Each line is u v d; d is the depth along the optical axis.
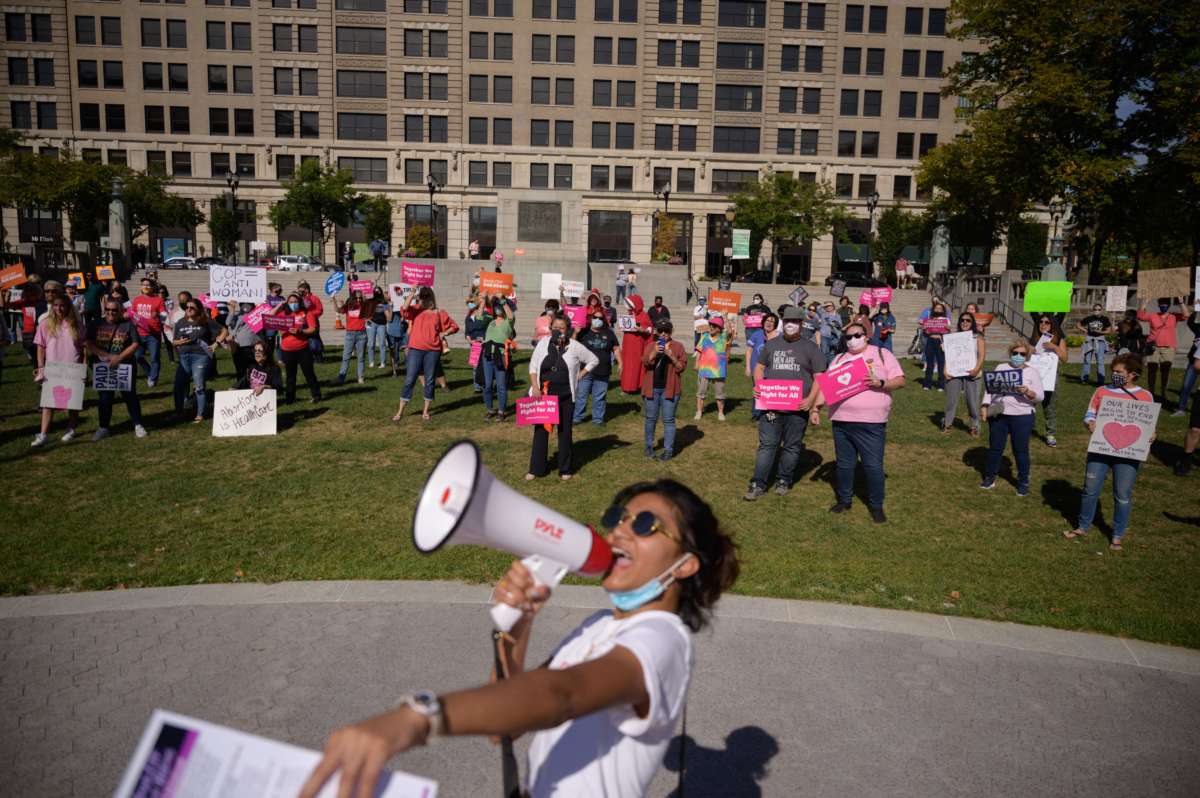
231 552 6.44
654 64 61.00
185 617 5.24
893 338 29.02
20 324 19.69
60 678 4.42
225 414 10.55
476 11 60.19
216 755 1.11
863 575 6.21
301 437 10.66
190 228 59.31
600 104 61.34
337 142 60.91
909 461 10.20
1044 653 4.96
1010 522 7.79
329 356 18.58
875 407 7.64
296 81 60.47
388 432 11.07
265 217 61.44
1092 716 4.24
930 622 5.36
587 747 1.61
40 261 33.91
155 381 14.11
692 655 1.67
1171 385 16.73
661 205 61.97
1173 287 17.34
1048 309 11.38
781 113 61.75
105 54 59.22
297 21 59.69
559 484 8.76
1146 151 30.33
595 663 1.42
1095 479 7.24
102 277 20.36
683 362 9.88
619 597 1.74
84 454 9.52
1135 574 6.40
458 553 6.50
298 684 4.39
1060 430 12.19
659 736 1.58
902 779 3.65
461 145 61.19
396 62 60.34
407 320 15.65
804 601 5.66
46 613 5.27
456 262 33.22
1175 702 4.41
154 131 60.34
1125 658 4.91
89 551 6.41
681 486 1.85
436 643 4.91
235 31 59.81
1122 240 34.53
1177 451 10.80
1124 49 29.52
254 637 4.96
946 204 40.84
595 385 12.01
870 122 61.84
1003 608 5.65
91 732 3.89
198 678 4.44
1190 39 28.05
